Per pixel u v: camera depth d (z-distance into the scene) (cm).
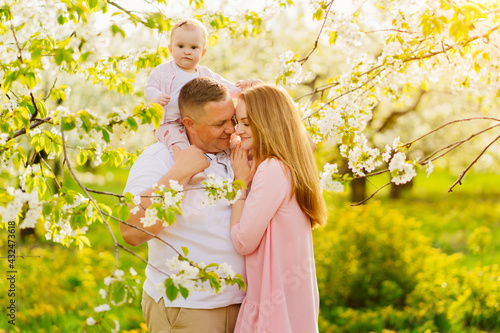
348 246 616
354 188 1330
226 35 351
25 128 195
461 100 1045
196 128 226
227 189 191
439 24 209
